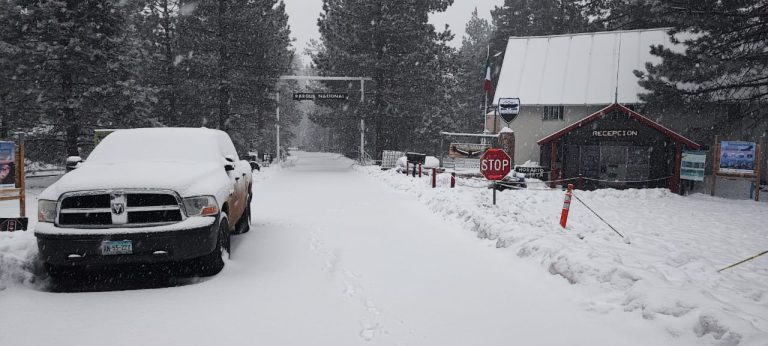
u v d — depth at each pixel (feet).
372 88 118.11
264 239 27.55
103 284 18.66
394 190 58.95
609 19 155.22
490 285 19.04
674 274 20.61
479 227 30.12
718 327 12.83
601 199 60.80
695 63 70.18
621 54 100.17
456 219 35.09
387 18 106.32
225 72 89.25
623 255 23.39
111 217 17.39
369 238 28.35
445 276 20.33
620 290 17.29
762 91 77.66
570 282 18.93
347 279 19.66
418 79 112.57
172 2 97.45
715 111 80.64
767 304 17.48
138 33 91.04
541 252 22.41
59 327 14.14
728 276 22.65
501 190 61.11
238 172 26.21
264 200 47.19
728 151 68.64
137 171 19.07
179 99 100.12
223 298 16.94
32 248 19.26
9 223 23.30
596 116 78.07
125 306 15.99
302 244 26.30
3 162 27.76
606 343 13.42
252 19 89.81
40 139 64.08
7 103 61.93
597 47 103.19
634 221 42.75
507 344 13.41
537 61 104.47
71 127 60.95
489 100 192.54
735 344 12.14
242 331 14.07
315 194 53.21
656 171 78.54
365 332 14.17
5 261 17.67
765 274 23.89
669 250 27.22
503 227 27.78
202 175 20.25
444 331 14.33
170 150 22.94
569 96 95.50
